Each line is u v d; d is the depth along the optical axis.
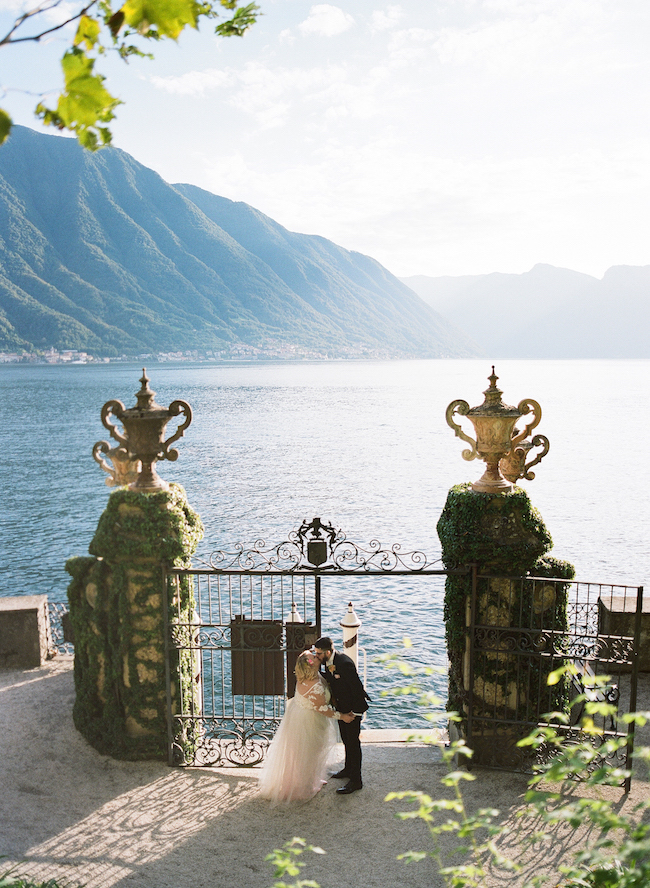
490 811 2.98
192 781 6.57
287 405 134.62
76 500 46.78
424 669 3.46
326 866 5.31
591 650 6.46
